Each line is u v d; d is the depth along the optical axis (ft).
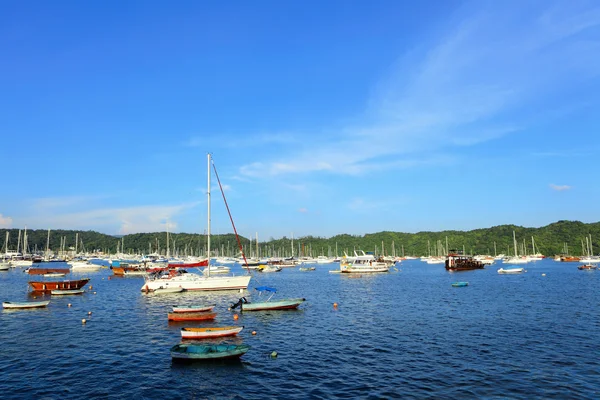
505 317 139.64
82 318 143.13
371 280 315.99
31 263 500.74
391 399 66.39
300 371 81.20
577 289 229.04
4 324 132.36
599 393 68.33
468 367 82.84
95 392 70.64
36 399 67.72
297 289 246.27
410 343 103.65
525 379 75.31
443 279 318.45
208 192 213.46
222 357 87.66
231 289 213.46
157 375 79.20
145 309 162.50
